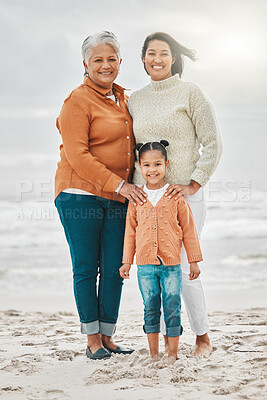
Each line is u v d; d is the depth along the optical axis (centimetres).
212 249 1389
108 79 405
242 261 1249
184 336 462
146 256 372
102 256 416
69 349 421
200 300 400
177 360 365
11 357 402
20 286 1055
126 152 408
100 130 402
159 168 375
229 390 309
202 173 391
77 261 408
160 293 381
